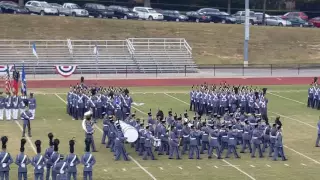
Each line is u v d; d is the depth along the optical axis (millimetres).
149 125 45406
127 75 80188
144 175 39906
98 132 50844
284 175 40438
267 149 46625
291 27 102875
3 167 36656
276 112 60219
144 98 65438
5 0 108750
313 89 62156
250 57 94000
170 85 74062
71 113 56469
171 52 86062
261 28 100250
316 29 102312
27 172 39688
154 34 94562
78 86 57500
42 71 79125
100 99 55031
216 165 42500
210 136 44062
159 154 44969
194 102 59094
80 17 96688
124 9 102812
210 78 78875
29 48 82812
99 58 82750
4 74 72312
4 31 89562
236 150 46125
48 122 54094
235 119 46094
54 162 37031
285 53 96062
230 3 117625
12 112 54688
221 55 93375
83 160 37531
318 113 60094
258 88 72750
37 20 92750
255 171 41219
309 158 44656
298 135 51281
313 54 96938
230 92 58031
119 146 43188
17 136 48969
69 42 84375
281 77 80875
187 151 45688
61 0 112688
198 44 94500
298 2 123562
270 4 123250
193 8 119438
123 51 85000
